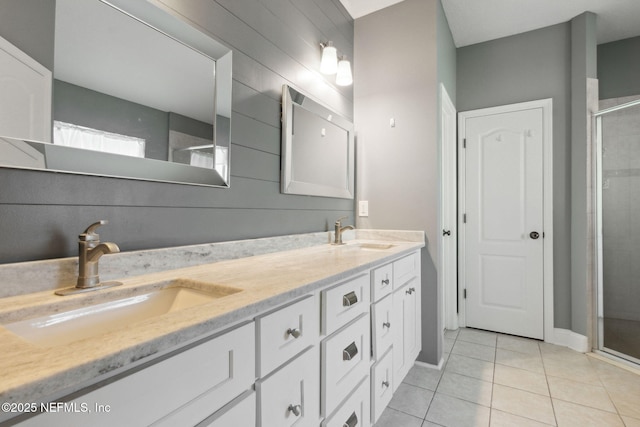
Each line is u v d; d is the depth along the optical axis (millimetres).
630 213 2506
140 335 526
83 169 884
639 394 1853
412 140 2314
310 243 1895
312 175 1953
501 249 2857
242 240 1429
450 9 2510
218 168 1296
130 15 1010
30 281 776
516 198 2807
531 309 2734
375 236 2418
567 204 2621
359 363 1277
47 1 826
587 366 2211
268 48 1626
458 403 1785
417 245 2029
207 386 632
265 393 778
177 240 1163
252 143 1512
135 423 504
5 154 744
